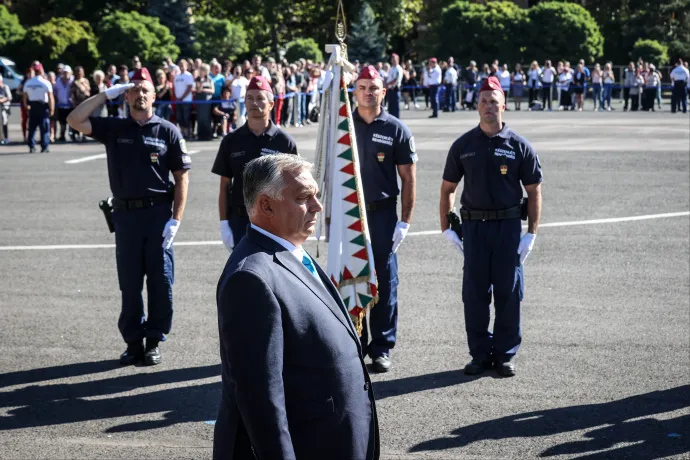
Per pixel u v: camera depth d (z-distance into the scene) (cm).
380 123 735
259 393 325
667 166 1886
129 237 737
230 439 346
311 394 342
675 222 1305
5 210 1448
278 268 342
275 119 2755
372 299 705
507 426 609
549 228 1274
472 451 570
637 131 2734
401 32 5703
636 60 5175
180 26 5006
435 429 606
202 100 2514
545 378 702
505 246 706
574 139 2484
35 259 1116
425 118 3434
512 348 716
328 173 729
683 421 615
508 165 700
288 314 336
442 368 732
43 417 634
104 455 570
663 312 874
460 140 718
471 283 716
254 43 5531
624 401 652
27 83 2245
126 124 736
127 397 672
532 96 4016
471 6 5225
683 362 734
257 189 352
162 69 2652
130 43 4631
